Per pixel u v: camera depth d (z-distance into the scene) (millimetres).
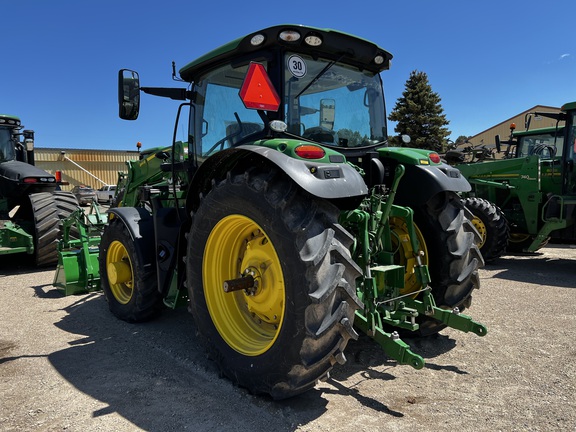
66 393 2865
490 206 7504
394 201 3605
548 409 2572
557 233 7426
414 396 2760
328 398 2744
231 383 2967
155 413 2602
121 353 3539
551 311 4535
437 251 3496
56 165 31688
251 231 3008
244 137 3340
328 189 2477
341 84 3510
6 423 2514
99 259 4676
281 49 3113
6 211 7715
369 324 2820
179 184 4375
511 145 9688
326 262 2428
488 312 4512
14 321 4410
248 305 3025
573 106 7020
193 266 3135
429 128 33031
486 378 2996
